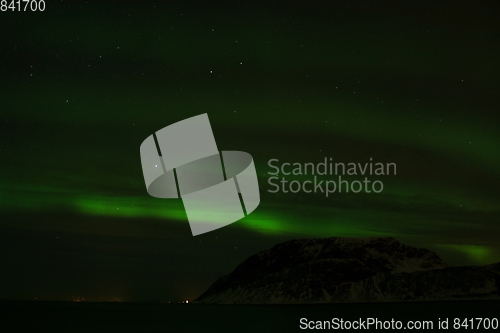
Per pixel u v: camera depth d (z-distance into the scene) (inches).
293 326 4175.7
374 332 3759.8
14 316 5634.8
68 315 6028.5
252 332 3531.0
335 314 5856.3
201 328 3900.1
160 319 5182.1
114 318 5369.1
